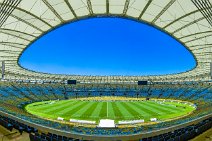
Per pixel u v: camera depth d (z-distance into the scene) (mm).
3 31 25250
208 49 32250
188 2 18797
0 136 19922
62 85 74938
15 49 33219
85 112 39188
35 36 27828
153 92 71938
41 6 20234
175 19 22984
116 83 78500
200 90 63844
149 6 20797
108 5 21297
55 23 24688
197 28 24453
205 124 22688
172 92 68312
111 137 18047
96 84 78125
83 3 20703
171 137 18500
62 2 20016
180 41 29828
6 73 57406
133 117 34625
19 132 21031
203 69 49906
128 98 67562
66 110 41594
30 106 47719
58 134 20078
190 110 42375
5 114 28125
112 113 38219
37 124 22359
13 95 57312
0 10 16281
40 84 71812
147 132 19453
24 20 22859
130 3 20672
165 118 33875
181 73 58906
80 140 17672
